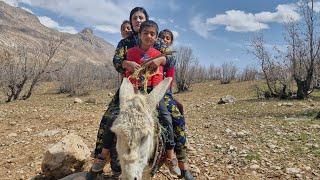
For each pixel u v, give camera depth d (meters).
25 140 3.52
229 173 2.54
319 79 8.17
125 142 1.34
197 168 2.56
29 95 9.17
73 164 2.28
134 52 1.80
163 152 1.67
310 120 4.44
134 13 1.94
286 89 7.54
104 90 11.67
